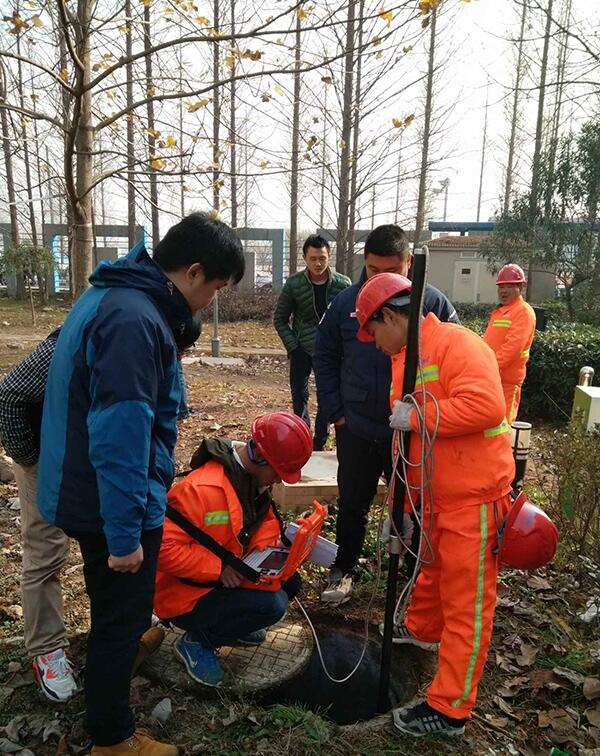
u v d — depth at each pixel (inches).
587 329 386.6
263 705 104.2
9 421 87.2
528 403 332.5
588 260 575.8
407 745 93.7
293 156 301.3
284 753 90.7
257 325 748.6
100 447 70.8
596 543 142.2
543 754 93.8
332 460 196.5
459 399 86.0
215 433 259.8
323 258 206.5
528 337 220.7
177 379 81.7
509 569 146.2
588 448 145.9
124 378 70.9
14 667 105.7
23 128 190.5
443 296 125.8
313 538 108.0
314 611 129.4
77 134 165.6
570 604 133.5
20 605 124.3
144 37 183.9
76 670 105.2
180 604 102.5
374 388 121.1
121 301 74.5
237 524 101.0
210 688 103.2
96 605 82.2
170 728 95.3
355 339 123.5
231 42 169.5
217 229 79.2
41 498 80.5
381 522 103.3
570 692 106.9
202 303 82.4
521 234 626.8
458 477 90.6
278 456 99.7
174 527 99.1
